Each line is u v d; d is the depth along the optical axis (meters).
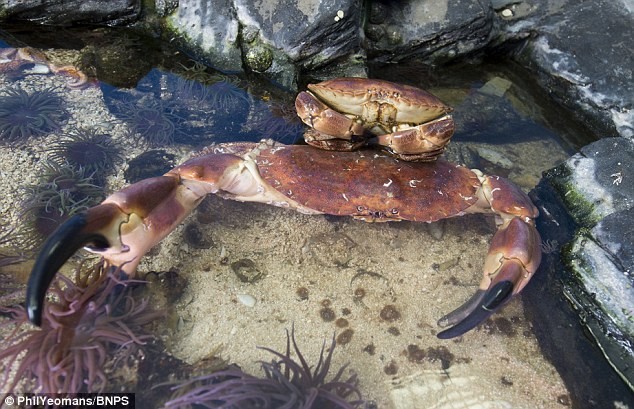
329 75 0.58
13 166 0.44
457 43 0.61
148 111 0.51
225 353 0.35
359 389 0.34
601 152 0.47
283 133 0.51
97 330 0.32
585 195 0.45
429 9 0.59
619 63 0.57
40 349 0.31
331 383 0.33
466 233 0.45
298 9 0.54
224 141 0.50
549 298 0.41
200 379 0.31
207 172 0.38
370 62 0.62
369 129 0.40
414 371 0.36
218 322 0.37
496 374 0.36
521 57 0.64
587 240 0.42
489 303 0.34
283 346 0.36
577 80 0.58
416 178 0.39
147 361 0.33
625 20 0.59
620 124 0.55
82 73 0.55
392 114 0.38
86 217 0.31
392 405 0.34
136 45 0.59
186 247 0.41
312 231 0.44
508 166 0.52
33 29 0.59
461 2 0.59
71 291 0.34
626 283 0.39
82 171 0.44
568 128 0.59
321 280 0.41
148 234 0.35
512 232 0.38
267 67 0.56
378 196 0.38
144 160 0.47
